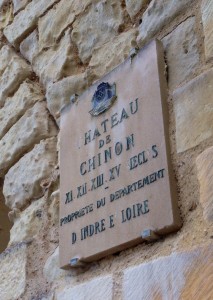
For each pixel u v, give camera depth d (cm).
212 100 157
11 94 281
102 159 188
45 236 216
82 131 203
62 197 202
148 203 162
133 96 183
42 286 203
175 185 158
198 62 168
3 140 269
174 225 153
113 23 220
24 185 239
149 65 181
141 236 160
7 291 219
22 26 288
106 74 200
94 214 183
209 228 144
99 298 170
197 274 141
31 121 250
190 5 180
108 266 174
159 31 191
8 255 228
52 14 266
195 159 156
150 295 151
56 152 235
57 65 246
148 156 168
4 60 295
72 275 190
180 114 166
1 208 282
